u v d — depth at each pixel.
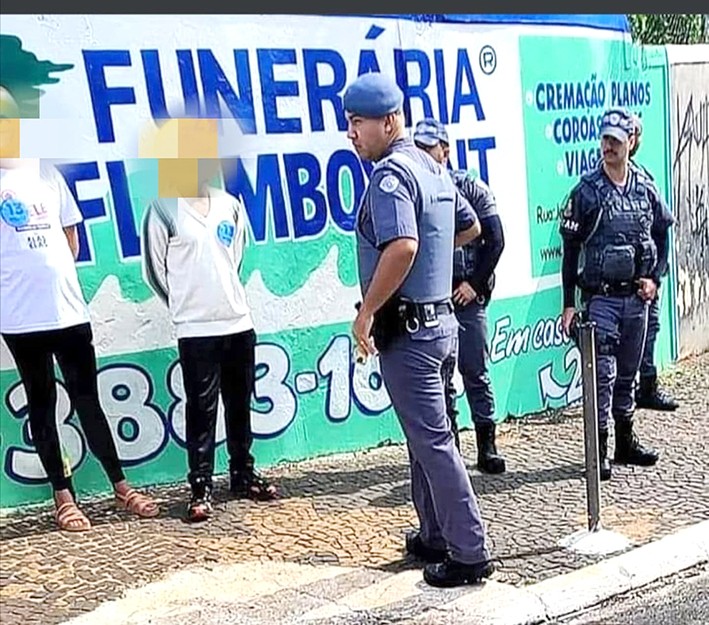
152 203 5.48
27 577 4.82
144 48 5.56
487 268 6.05
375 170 4.46
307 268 6.25
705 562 5.17
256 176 5.98
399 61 6.49
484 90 6.93
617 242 6.05
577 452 6.68
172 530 5.35
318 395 6.40
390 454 6.59
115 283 5.60
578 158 7.60
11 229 5.11
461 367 6.22
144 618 4.46
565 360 7.65
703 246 9.13
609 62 7.82
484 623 4.46
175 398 5.89
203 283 5.44
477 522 4.71
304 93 6.12
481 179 6.94
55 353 5.25
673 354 8.85
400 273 4.36
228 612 4.52
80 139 5.40
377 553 5.11
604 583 4.83
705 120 9.03
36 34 5.24
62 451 5.47
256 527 5.41
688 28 10.48
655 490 5.99
